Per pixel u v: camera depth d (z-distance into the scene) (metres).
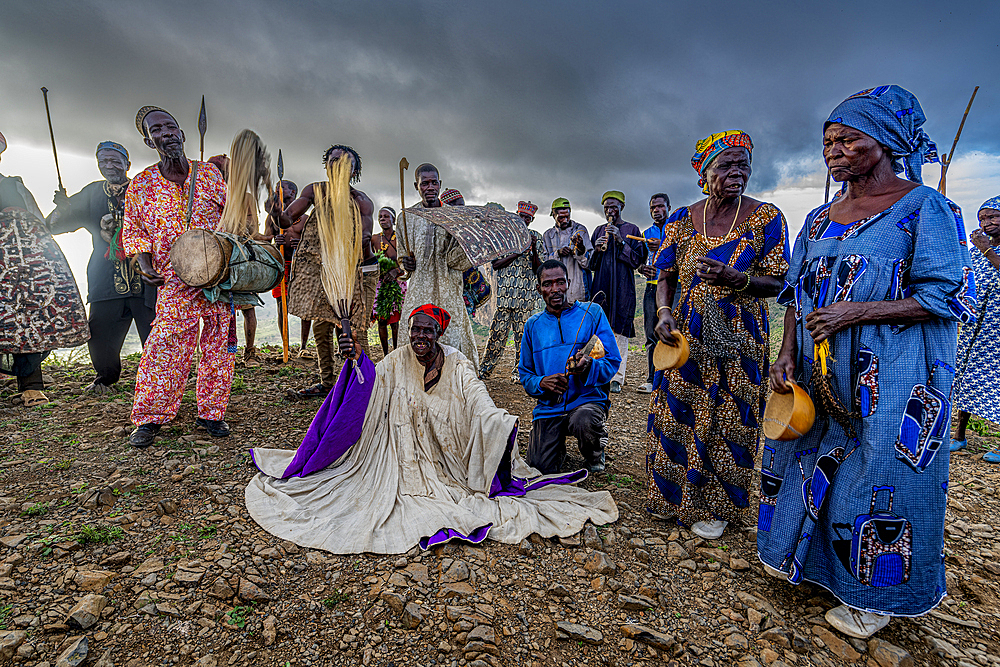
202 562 2.60
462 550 2.88
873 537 2.30
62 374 6.02
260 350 7.99
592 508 3.37
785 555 2.57
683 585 2.74
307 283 4.59
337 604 2.43
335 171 3.72
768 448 2.76
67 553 2.58
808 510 2.52
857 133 2.31
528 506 3.29
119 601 2.32
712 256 3.10
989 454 4.60
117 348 5.35
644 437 5.09
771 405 2.63
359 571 2.67
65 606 2.25
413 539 2.93
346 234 3.64
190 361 4.13
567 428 3.93
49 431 4.09
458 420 3.55
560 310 4.05
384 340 6.27
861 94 2.36
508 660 2.18
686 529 3.25
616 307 6.91
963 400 4.82
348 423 3.44
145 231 3.94
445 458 3.55
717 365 3.12
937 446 2.23
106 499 3.05
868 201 2.39
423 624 2.32
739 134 2.97
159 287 3.99
